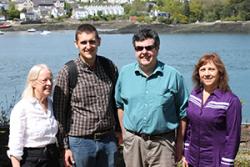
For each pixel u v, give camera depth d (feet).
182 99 15.89
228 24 400.67
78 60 16.16
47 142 15.57
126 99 16.03
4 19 539.29
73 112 16.19
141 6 519.60
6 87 86.89
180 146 16.14
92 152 16.29
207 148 15.29
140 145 16.01
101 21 516.73
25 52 208.54
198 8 442.09
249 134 29.76
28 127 15.34
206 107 15.16
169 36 365.61
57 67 137.08
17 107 15.34
